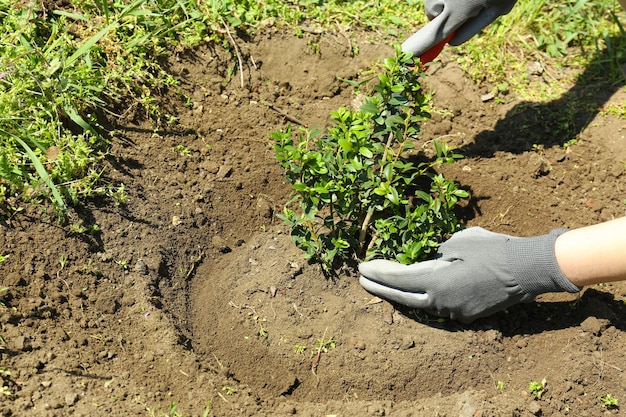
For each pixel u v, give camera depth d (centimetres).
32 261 115
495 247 115
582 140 143
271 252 125
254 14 150
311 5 156
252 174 135
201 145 136
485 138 144
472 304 115
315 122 143
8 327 109
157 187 129
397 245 120
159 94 138
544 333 121
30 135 122
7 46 129
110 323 114
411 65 121
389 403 114
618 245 108
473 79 151
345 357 117
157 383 110
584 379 116
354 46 152
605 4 165
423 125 145
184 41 144
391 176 116
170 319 117
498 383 116
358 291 121
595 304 122
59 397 105
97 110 131
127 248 121
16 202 118
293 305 120
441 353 117
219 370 115
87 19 138
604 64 156
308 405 114
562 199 137
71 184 121
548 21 161
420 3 161
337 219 129
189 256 125
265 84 146
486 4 124
